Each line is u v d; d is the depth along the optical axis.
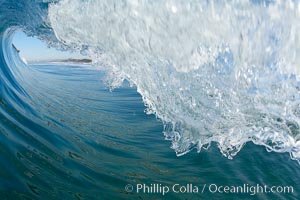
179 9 3.56
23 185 3.66
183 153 4.97
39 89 7.91
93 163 4.55
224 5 3.47
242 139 4.27
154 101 4.31
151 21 3.68
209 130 4.28
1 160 3.96
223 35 3.54
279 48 3.48
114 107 7.70
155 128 6.26
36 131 5.06
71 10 4.66
